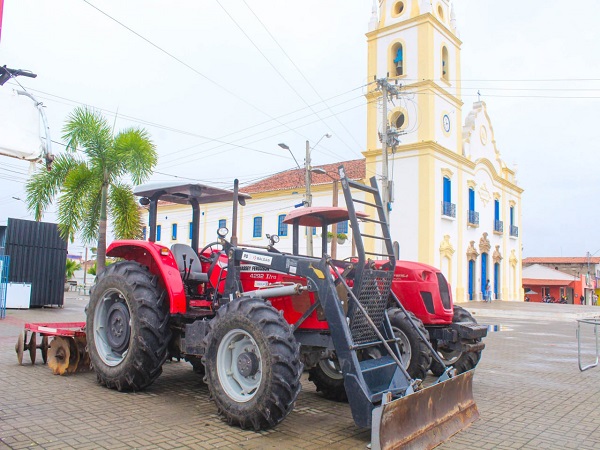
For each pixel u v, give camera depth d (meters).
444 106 29.23
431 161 27.34
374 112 29.45
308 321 5.77
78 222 14.03
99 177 14.09
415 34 28.39
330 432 4.87
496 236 35.72
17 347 7.64
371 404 4.51
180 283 6.11
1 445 4.16
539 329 17.69
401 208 27.84
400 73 29.00
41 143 4.66
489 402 6.40
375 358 5.54
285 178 35.28
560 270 60.72
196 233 7.26
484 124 34.66
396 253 6.83
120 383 6.01
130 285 6.07
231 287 5.91
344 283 5.05
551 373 8.59
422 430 4.52
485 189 34.22
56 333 6.93
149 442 4.36
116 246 6.71
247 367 4.92
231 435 4.64
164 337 6.05
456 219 29.91
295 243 6.88
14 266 18.33
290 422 5.17
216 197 7.32
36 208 13.99
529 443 4.80
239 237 34.47
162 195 7.06
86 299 25.19
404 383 5.26
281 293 5.38
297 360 4.72
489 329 9.27
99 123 14.13
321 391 6.55
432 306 7.53
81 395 5.86
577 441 4.90
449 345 7.43
